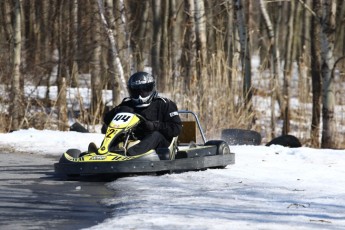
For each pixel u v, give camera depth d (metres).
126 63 72.00
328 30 55.03
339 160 37.81
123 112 32.44
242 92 58.81
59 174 32.59
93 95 73.25
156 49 96.31
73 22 80.06
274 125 65.38
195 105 55.97
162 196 25.58
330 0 54.97
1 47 75.06
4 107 63.25
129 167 29.69
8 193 26.75
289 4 114.94
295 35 112.12
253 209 23.08
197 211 22.52
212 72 57.62
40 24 90.12
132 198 25.20
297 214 22.42
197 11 63.53
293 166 35.12
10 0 81.19
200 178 30.30
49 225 20.89
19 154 41.06
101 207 23.84
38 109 70.19
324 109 55.62
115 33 72.38
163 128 32.31
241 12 66.00
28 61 81.88
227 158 34.22
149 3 107.94
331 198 25.53
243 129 50.62
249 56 65.00
